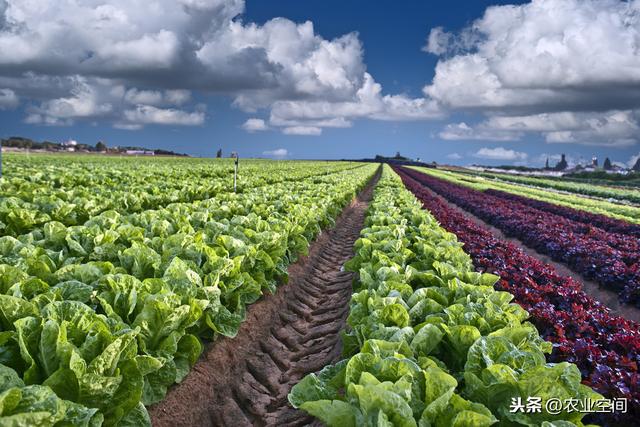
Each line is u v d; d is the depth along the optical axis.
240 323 6.39
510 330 4.36
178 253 6.54
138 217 8.77
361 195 35.53
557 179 104.81
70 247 6.42
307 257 12.16
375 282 6.37
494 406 3.40
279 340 7.53
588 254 13.18
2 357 3.57
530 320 6.54
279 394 6.05
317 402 3.11
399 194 21.41
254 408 5.64
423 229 10.78
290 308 8.82
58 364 3.43
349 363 3.44
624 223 22.45
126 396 3.74
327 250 14.41
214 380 5.71
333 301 9.70
